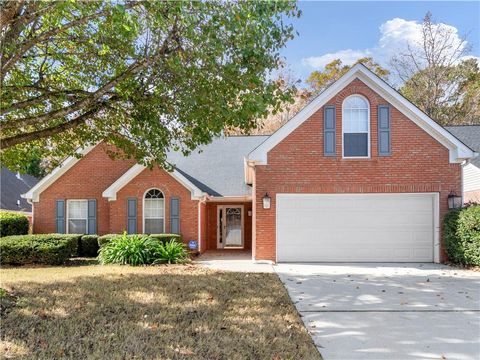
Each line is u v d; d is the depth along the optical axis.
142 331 5.66
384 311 7.00
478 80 29.95
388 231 13.27
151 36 7.74
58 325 5.92
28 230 17.91
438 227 13.02
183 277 10.13
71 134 10.92
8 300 7.27
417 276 10.59
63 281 9.46
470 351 5.09
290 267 12.26
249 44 6.62
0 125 7.96
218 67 7.14
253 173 13.92
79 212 17.47
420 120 13.05
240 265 12.80
